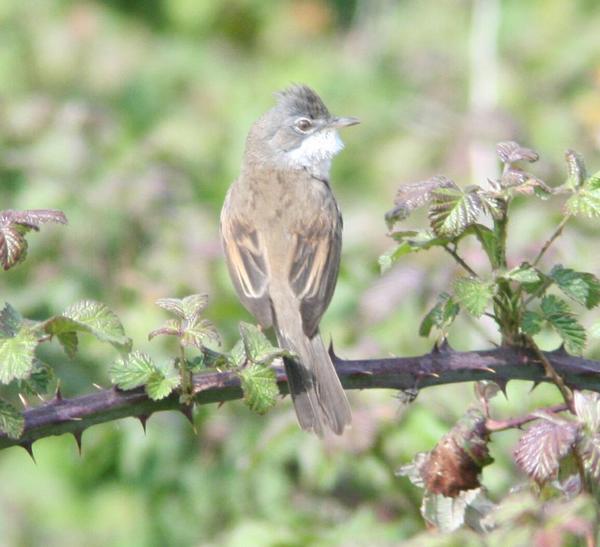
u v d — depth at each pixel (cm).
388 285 1134
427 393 1019
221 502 1197
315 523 1052
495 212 654
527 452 627
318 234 1023
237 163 1658
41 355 1172
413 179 1609
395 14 2070
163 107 1859
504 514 621
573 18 1911
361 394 1014
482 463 668
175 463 1236
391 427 1000
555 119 1609
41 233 1297
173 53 1939
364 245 1323
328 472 1013
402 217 659
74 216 1314
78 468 1355
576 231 1200
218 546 999
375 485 1010
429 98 1820
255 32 2147
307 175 1120
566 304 673
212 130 1711
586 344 657
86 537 1315
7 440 631
